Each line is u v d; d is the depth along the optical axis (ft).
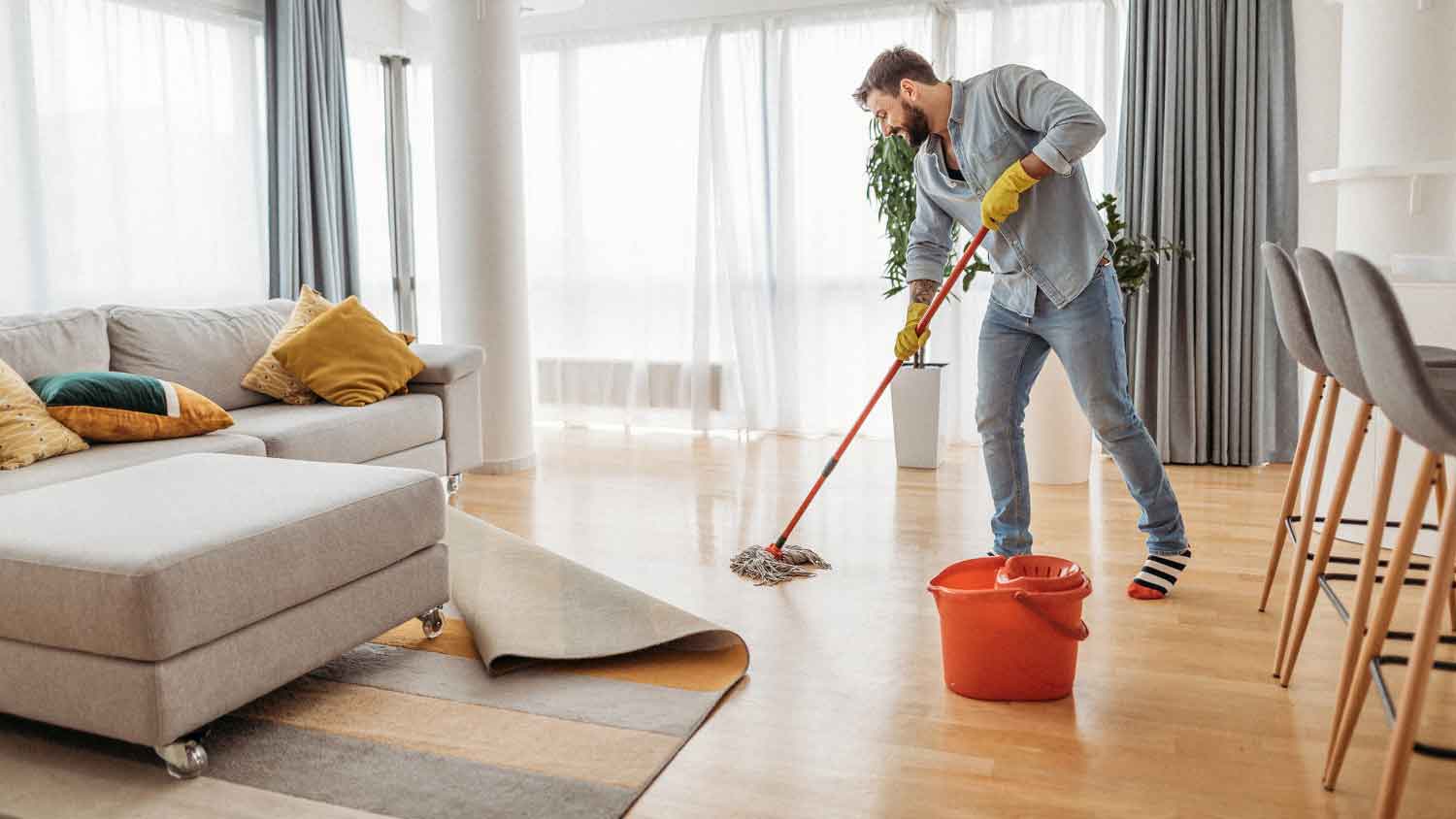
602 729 7.05
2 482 9.22
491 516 13.00
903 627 9.02
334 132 18.07
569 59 19.29
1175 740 6.84
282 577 7.03
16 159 14.05
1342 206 12.05
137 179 15.67
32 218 14.24
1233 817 5.89
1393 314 4.83
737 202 18.53
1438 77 11.14
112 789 6.34
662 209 19.08
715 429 18.98
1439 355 7.86
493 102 15.24
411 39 20.40
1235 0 15.28
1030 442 14.51
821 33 17.75
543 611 8.73
